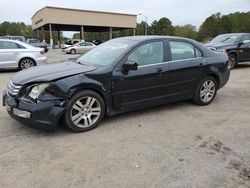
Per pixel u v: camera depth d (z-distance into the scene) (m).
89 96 4.44
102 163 3.46
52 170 3.29
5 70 12.07
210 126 4.79
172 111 5.63
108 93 4.63
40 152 3.74
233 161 3.52
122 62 4.76
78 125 4.41
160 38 5.34
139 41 5.09
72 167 3.36
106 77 4.57
